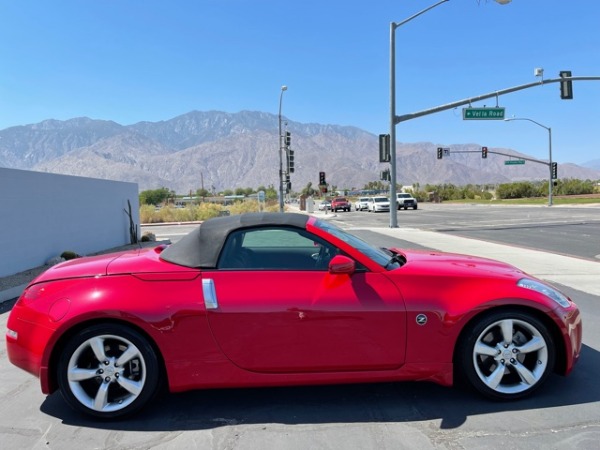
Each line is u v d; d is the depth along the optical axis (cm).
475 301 357
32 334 350
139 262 379
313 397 385
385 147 2192
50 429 342
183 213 3888
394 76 2178
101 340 348
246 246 396
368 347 353
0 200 992
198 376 349
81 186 1427
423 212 4141
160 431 336
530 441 311
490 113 2302
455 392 388
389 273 363
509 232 1920
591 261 1071
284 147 3638
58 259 1191
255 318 346
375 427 334
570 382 400
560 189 7181
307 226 383
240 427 339
